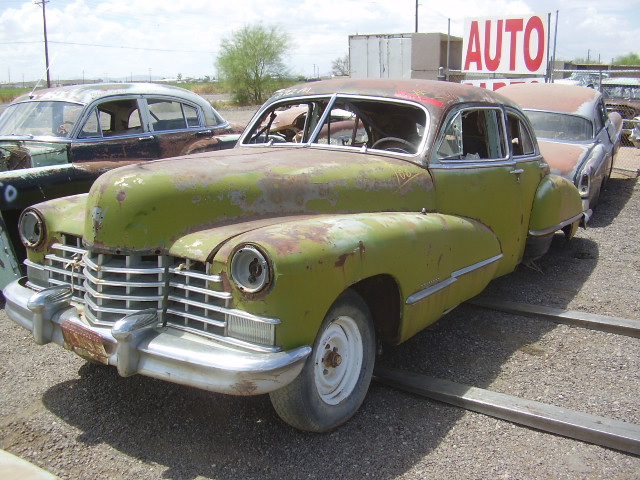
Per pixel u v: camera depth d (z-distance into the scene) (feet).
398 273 11.21
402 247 11.25
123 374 9.68
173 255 10.02
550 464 10.06
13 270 16.67
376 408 11.78
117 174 10.43
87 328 10.32
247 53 148.66
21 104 24.80
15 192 17.30
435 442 10.66
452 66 81.71
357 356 11.23
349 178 12.29
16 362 13.80
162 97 26.09
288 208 11.43
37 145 22.86
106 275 10.34
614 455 10.34
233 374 8.95
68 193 19.04
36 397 12.22
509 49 42.47
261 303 9.13
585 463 10.11
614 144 32.48
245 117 88.12
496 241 14.99
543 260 21.71
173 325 10.00
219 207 10.69
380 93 14.79
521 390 12.50
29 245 12.16
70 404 11.94
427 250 11.96
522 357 14.07
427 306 12.21
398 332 11.80
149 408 11.77
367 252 10.39
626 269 20.62
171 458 10.18
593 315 16.12
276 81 152.76
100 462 10.07
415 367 13.51
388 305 11.75
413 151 14.29
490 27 43.01
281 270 9.04
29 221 12.25
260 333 9.21
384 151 13.98
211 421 11.30
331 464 10.00
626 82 54.95
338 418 10.74
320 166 12.30
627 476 9.77
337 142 15.40
